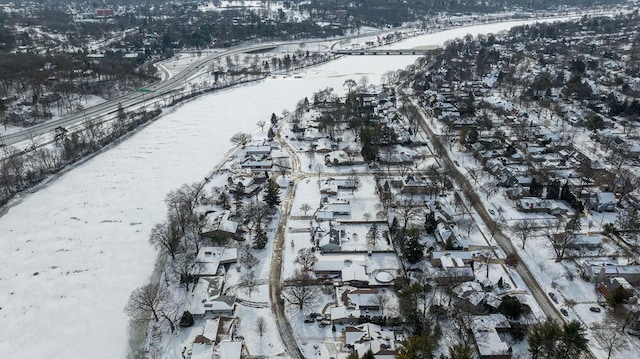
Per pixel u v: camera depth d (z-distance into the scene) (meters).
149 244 135.12
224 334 99.75
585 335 95.81
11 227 145.50
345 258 125.69
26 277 122.56
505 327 98.75
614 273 113.69
